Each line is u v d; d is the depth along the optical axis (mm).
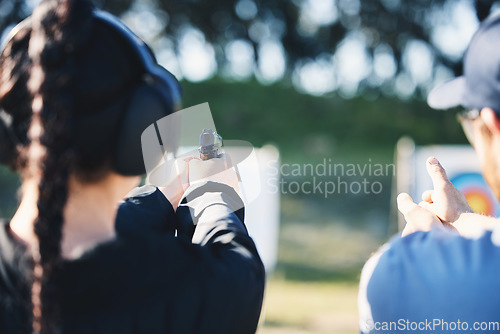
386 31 14953
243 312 897
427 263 912
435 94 1072
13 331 790
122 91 783
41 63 734
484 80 885
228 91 13469
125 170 809
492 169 926
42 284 755
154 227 994
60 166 731
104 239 812
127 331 820
